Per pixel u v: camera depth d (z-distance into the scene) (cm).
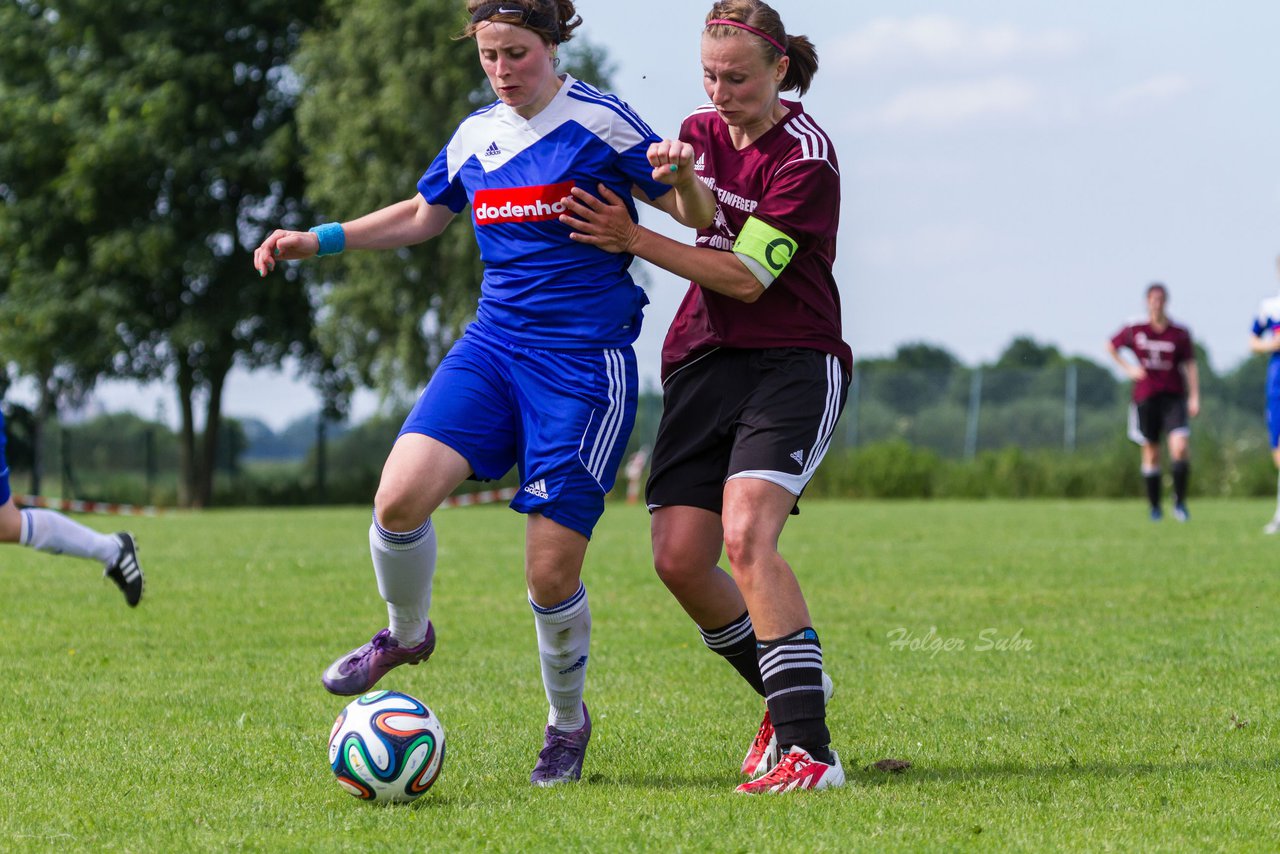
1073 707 1158
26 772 930
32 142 7106
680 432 948
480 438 900
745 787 873
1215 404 6769
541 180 901
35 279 7238
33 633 1634
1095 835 753
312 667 1394
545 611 903
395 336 6906
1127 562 2408
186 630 1658
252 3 7281
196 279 7338
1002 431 6725
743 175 937
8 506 1326
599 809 821
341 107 6769
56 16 7312
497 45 877
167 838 762
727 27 888
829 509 4778
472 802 850
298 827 785
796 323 929
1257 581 2084
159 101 6894
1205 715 1116
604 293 915
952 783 885
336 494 7369
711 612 966
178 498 7369
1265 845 734
